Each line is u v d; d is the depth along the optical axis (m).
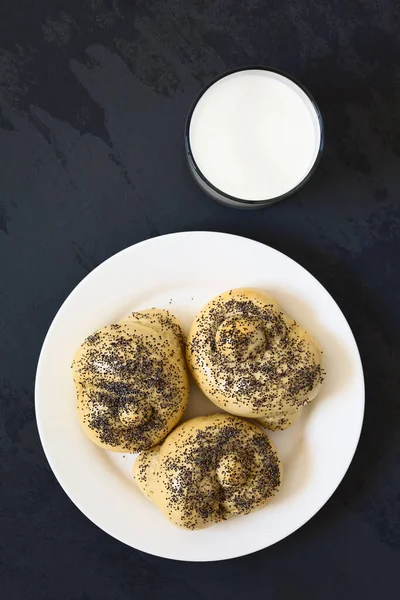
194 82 0.59
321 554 0.61
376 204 0.60
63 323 0.57
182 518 0.55
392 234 0.60
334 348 0.57
